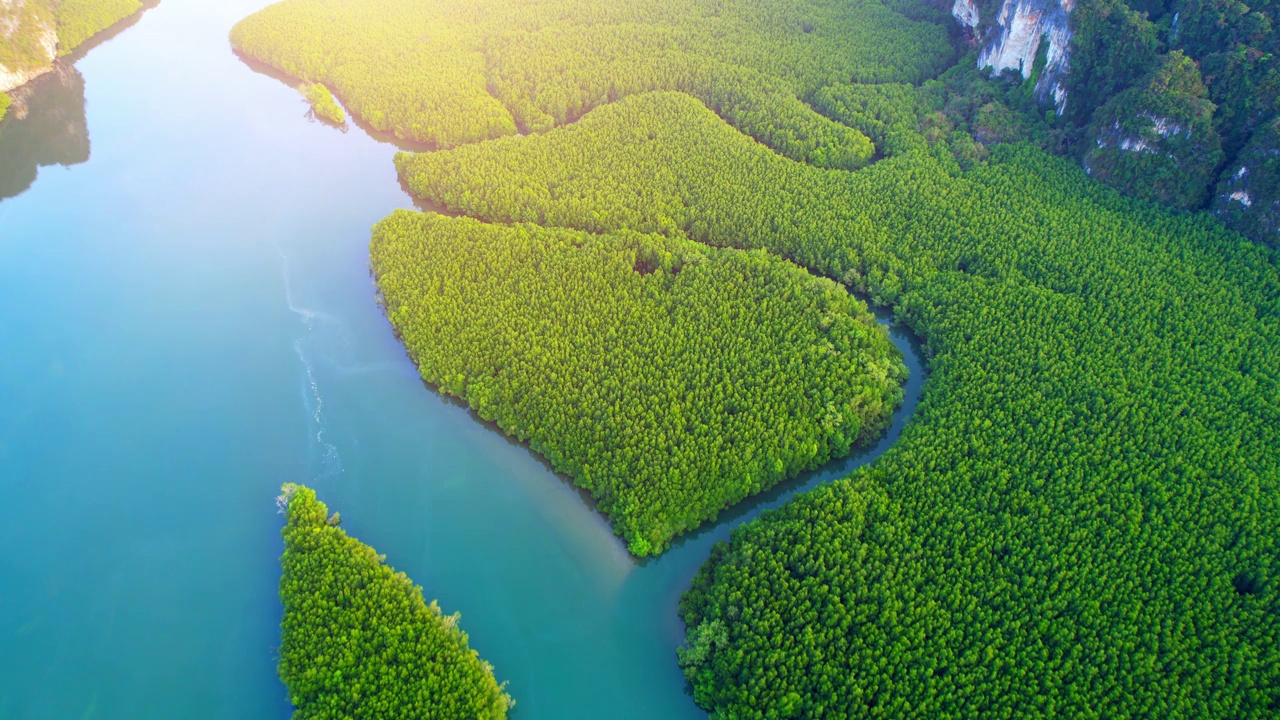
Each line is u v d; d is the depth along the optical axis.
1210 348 130.75
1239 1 165.38
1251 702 88.38
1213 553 102.50
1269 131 148.38
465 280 147.25
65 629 105.06
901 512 109.56
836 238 159.50
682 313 139.88
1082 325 136.00
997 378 128.88
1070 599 97.75
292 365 141.62
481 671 94.94
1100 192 164.12
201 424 131.25
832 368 129.12
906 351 146.62
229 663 101.25
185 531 116.25
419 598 101.94
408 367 141.62
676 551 114.75
